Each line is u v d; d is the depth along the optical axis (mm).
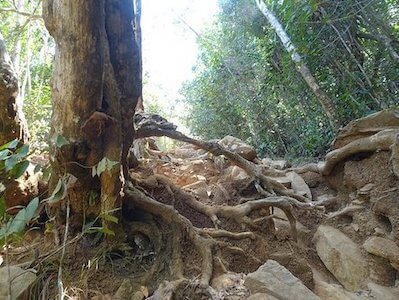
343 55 5371
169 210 3268
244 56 8406
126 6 2666
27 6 7582
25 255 2779
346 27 5168
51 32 2535
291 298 2428
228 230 3551
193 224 3623
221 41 9391
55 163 2652
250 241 3418
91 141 2602
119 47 2691
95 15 2350
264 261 3268
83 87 2451
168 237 3172
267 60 7258
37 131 5699
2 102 2742
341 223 3803
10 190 2801
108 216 2301
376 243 3174
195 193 4203
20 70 7996
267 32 7617
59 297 2160
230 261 3146
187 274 2918
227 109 9492
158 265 2975
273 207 3943
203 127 10117
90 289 2656
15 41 6234
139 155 4793
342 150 4137
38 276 2441
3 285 2305
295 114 7113
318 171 4707
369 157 3947
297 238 3732
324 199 4359
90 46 2379
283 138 7805
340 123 5207
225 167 5031
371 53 5371
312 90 5711
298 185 4664
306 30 5258
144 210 3322
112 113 2670
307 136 6766
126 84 2795
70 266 2746
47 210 2992
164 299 2432
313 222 4027
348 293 2854
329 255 3395
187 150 6363
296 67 5812
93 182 2826
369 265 3152
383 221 3447
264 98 7777
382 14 5113
